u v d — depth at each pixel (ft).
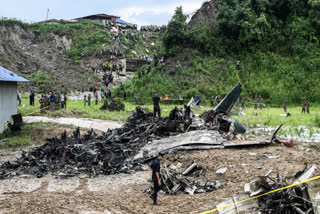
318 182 30.30
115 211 26.43
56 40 213.46
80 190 33.35
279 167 35.35
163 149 45.78
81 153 44.16
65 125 78.38
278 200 21.38
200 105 122.52
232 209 22.45
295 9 166.30
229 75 140.77
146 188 32.91
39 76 160.15
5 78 69.26
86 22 250.57
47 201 29.60
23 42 202.80
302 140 53.06
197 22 169.27
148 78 139.74
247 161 38.45
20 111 92.63
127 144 51.11
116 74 176.45
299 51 155.43
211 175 35.45
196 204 27.07
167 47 152.25
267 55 154.20
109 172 39.65
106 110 101.50
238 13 152.46
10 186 35.19
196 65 143.13
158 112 59.62
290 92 137.08
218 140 47.16
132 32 254.88
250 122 75.82
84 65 188.85
